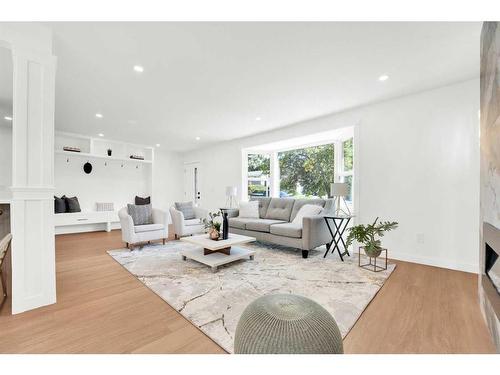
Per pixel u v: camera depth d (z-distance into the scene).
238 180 5.79
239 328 1.08
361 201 3.56
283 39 1.97
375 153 3.42
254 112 3.83
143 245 4.09
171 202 7.51
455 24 1.74
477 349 1.38
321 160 4.91
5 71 2.49
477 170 2.64
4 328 1.58
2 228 2.56
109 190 6.15
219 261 2.76
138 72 2.53
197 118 4.14
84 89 2.94
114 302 1.97
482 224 1.72
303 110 3.72
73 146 5.52
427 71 2.49
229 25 1.80
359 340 1.47
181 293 2.14
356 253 3.58
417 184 3.05
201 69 2.47
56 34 1.91
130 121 4.32
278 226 3.68
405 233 3.14
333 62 2.32
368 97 3.20
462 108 2.74
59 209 4.93
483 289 1.71
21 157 1.77
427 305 1.91
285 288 2.25
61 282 2.41
